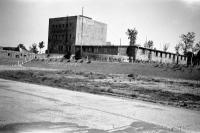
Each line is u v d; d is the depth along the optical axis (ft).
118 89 50.49
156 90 51.08
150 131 18.01
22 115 20.33
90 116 21.86
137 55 167.02
